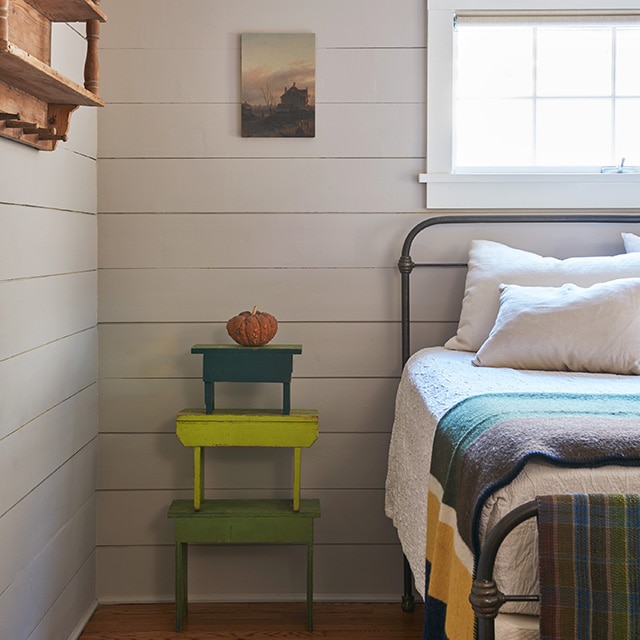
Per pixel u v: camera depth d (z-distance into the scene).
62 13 2.05
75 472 2.57
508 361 2.31
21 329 2.04
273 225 2.83
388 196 2.83
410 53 2.80
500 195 2.81
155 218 2.82
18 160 2.01
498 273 2.64
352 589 2.89
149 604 2.87
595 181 2.80
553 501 1.29
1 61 1.65
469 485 1.48
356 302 2.85
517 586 1.38
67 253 2.46
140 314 2.83
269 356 2.62
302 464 2.87
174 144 2.81
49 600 2.30
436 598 1.64
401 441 2.51
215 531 2.63
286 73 2.79
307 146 2.82
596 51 2.89
